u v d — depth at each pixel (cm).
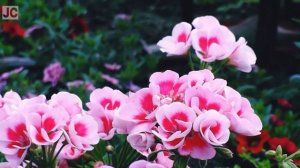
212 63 52
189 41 48
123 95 47
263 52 151
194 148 40
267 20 149
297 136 110
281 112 119
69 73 132
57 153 42
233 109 41
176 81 43
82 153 46
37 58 145
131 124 42
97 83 129
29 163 42
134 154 47
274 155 47
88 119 42
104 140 48
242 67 48
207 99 41
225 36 47
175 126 40
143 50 155
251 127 41
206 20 48
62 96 43
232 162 98
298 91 131
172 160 45
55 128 40
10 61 142
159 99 41
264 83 144
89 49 146
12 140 40
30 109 40
